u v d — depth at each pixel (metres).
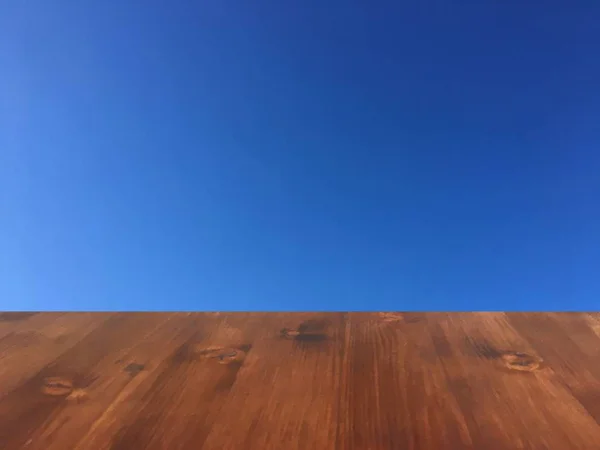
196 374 0.75
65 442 0.60
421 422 0.62
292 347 0.83
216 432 0.61
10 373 0.76
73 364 0.79
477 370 0.74
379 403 0.66
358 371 0.74
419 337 0.86
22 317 0.98
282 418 0.63
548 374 0.72
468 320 0.93
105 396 0.69
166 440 0.60
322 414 0.64
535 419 0.62
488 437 0.59
